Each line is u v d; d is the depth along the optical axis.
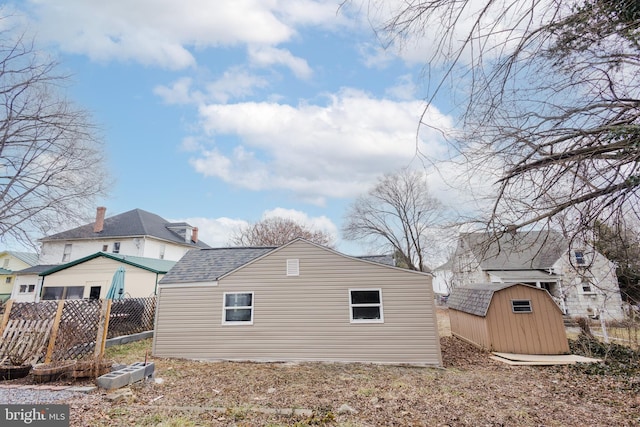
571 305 18.77
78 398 5.45
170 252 27.97
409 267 29.16
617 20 3.17
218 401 5.70
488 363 9.85
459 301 14.69
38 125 10.95
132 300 12.70
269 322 10.29
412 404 5.69
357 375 8.07
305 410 5.18
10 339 7.66
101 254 17.80
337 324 10.09
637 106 3.45
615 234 4.02
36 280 22.92
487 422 4.92
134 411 4.95
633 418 5.16
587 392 6.70
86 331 8.85
